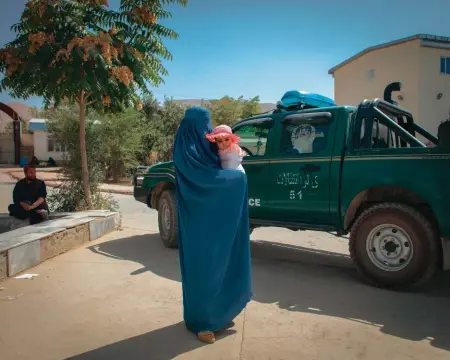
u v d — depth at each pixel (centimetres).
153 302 430
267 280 515
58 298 441
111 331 361
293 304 429
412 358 315
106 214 816
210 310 342
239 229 361
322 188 534
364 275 495
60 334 355
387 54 2077
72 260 594
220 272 343
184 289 350
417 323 380
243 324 377
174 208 667
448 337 351
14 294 453
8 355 318
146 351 325
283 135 588
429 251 456
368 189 500
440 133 451
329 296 454
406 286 469
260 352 324
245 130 650
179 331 361
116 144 2119
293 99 624
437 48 1961
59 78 704
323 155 535
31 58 699
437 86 1983
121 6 796
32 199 745
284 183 569
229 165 349
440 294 463
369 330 365
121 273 532
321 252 680
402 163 473
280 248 708
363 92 2227
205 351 325
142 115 2478
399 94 2030
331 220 537
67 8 743
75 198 905
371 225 487
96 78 704
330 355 319
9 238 562
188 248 342
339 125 532
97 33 770
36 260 564
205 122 346
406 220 463
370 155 495
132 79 759
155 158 2462
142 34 797
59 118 1498
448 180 445
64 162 972
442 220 448
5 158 4331
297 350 327
